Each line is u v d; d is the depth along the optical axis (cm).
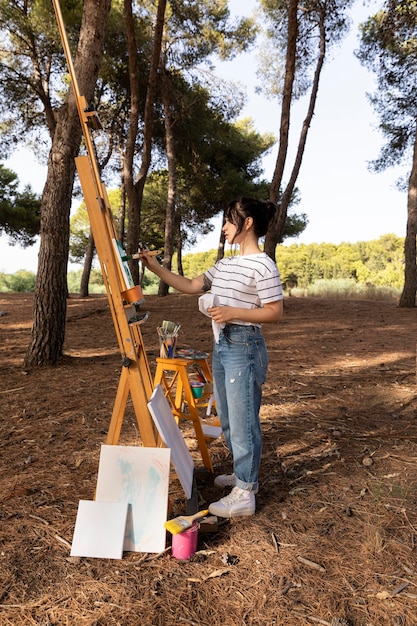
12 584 212
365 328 1027
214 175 1980
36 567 225
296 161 1335
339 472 330
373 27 1487
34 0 1227
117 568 226
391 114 1653
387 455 358
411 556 237
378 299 1875
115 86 1534
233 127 1894
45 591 209
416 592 211
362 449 370
